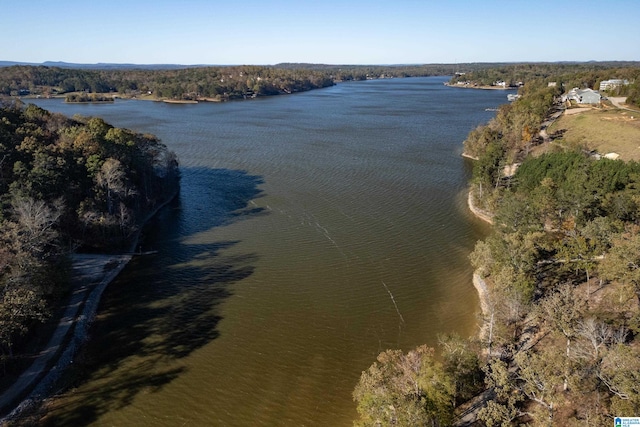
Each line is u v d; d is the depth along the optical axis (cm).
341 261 7806
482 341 5219
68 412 4634
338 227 9238
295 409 4681
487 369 4200
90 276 7219
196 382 5056
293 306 6506
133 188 9462
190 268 7619
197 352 5547
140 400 4797
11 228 6512
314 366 5306
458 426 4069
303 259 7894
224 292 6881
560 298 4806
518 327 5475
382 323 6100
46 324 5947
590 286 5816
